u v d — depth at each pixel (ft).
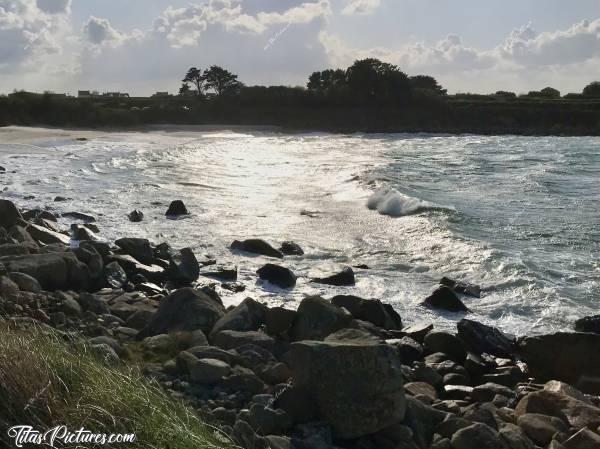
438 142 189.37
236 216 62.95
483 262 47.16
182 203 62.54
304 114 274.57
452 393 24.14
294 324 26.37
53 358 14.58
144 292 36.19
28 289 29.01
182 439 12.74
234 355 22.21
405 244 52.95
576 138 222.07
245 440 15.24
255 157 123.03
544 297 40.09
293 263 47.62
